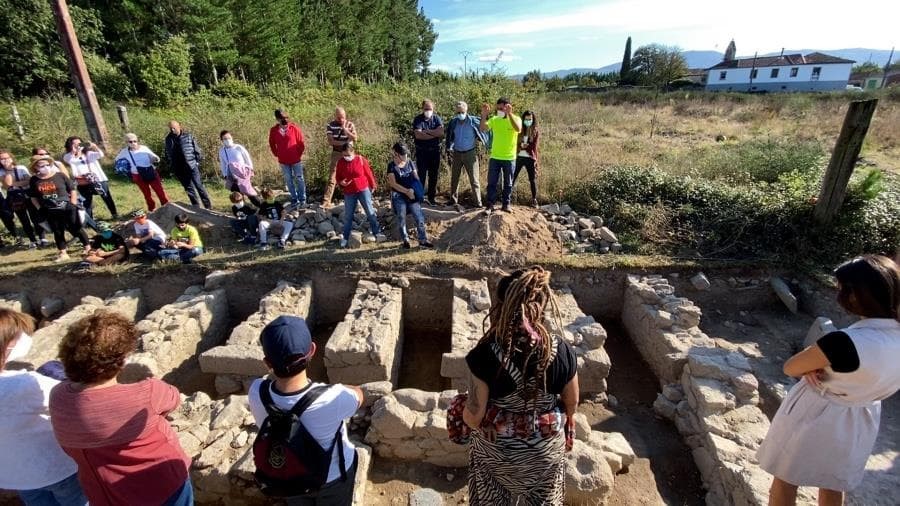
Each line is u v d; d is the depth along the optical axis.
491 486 2.65
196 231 7.94
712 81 55.09
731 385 4.79
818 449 2.71
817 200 7.34
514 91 13.58
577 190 9.34
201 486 3.83
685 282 7.14
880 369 2.42
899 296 2.40
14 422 2.51
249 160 8.82
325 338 7.15
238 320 7.52
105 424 2.26
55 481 2.70
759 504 3.46
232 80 21.55
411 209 7.54
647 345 6.31
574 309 6.46
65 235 8.64
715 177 10.09
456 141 8.54
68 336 2.26
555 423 2.46
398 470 4.24
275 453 2.32
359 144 10.48
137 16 23.16
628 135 16.55
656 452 4.77
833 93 26.47
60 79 19.23
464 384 5.34
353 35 41.19
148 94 20.34
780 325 6.66
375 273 7.30
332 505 2.59
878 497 3.81
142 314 7.41
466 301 6.66
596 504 3.81
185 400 4.59
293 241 8.22
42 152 7.44
